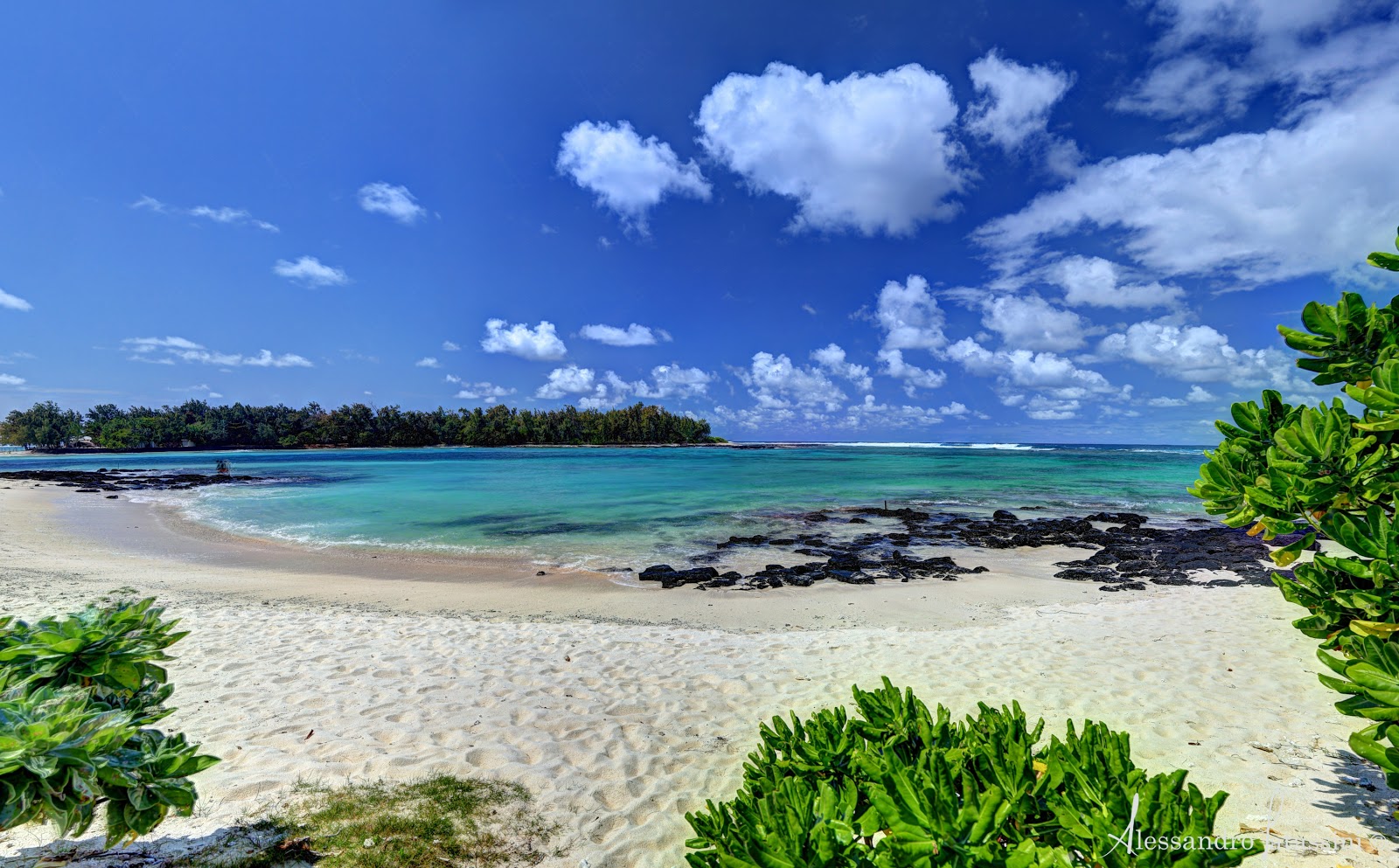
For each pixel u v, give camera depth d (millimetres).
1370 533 2230
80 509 26203
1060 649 7914
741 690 6633
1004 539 18375
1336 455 2348
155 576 13055
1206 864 1329
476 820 3961
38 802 2086
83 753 2061
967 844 1465
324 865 3357
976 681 6754
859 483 37219
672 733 5531
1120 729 5293
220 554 16219
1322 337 2766
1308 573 2572
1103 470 48844
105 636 2643
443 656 7770
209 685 6621
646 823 4059
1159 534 18875
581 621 10000
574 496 30203
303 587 12422
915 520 22516
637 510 25281
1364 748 1876
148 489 36375
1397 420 2166
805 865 1514
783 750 2301
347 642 8406
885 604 11250
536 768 4770
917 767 1693
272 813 3895
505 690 6586
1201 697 5980
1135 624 9219
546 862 3584
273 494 32344
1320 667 6773
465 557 16031
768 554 16578
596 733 5508
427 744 5172
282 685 6633
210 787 4230
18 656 2496
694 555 16406
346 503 27891
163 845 3428
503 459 79938
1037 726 1955
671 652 8031
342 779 4453
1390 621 2203
